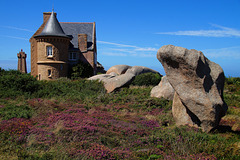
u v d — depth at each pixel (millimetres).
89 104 13211
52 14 34219
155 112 11852
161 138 7258
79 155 5848
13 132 7367
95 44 41656
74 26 40750
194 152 6305
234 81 24297
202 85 7984
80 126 7922
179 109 9633
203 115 8141
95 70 42125
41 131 7582
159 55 8719
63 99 14312
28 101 12805
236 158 5887
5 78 15977
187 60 7969
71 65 36844
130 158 5875
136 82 23234
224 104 8477
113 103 13805
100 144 6891
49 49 32719
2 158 5680
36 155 5820
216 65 8492
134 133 8008
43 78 32500
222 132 8539
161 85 15398
